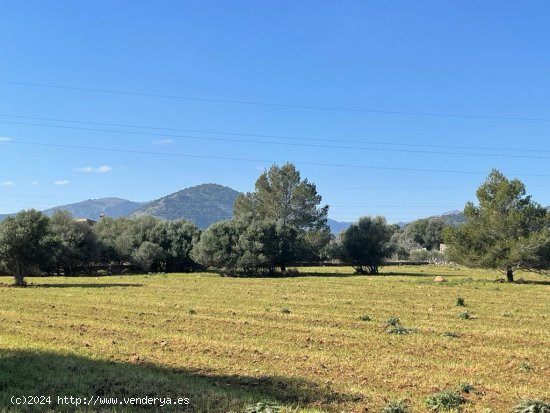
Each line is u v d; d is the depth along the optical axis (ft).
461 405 37.37
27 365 44.45
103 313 90.84
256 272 261.44
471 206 206.18
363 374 46.73
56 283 183.62
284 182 358.43
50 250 179.01
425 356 55.31
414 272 279.28
